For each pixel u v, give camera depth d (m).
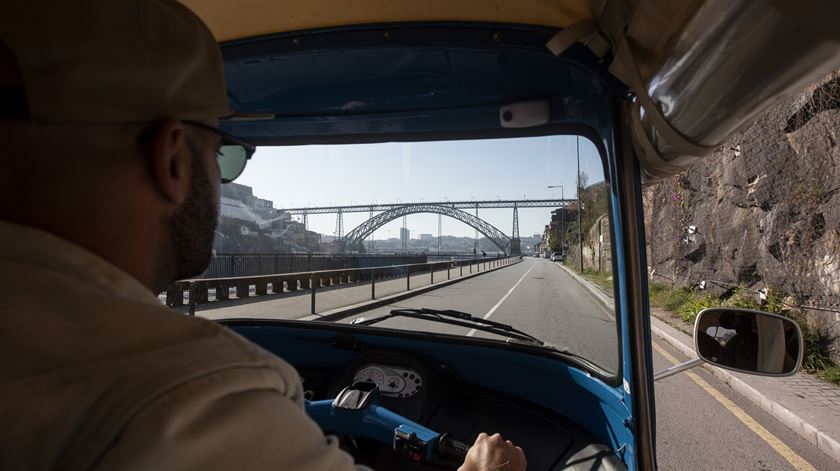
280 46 1.93
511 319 3.28
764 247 9.55
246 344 0.64
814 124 8.41
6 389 0.49
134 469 0.46
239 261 10.03
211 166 0.80
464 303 5.60
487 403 2.29
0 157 0.62
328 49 1.89
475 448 1.34
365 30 1.83
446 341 2.46
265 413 0.57
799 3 0.72
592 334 2.03
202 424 0.50
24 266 0.57
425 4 1.66
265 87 2.21
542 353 2.23
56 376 0.50
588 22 1.46
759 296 9.22
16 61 0.60
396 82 2.08
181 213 0.73
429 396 2.23
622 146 1.59
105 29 0.63
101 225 0.65
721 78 0.94
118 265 0.66
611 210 1.74
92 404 0.48
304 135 2.58
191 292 8.11
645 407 1.58
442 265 16.03
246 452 0.53
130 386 0.50
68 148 0.63
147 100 0.67
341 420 1.86
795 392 5.74
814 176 8.35
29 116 0.60
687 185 14.42
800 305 8.02
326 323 2.75
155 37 0.68
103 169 0.64
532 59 1.76
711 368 7.01
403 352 2.51
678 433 4.83
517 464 1.29
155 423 0.47
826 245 7.77
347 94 2.21
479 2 1.61
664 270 15.70
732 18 0.85
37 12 0.60
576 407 2.12
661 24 1.07
